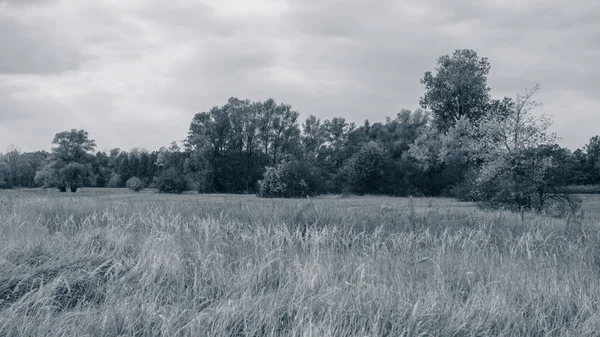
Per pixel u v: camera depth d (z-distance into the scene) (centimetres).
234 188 8144
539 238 1163
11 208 1684
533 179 2384
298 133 9119
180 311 630
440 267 882
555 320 655
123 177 11531
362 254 1004
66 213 1498
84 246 950
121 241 989
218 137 8800
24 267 769
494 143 2619
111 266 783
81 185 9288
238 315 603
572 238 1217
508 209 2394
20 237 1011
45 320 571
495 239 1205
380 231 1183
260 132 9012
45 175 9212
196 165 8381
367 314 627
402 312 633
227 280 764
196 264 828
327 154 9325
